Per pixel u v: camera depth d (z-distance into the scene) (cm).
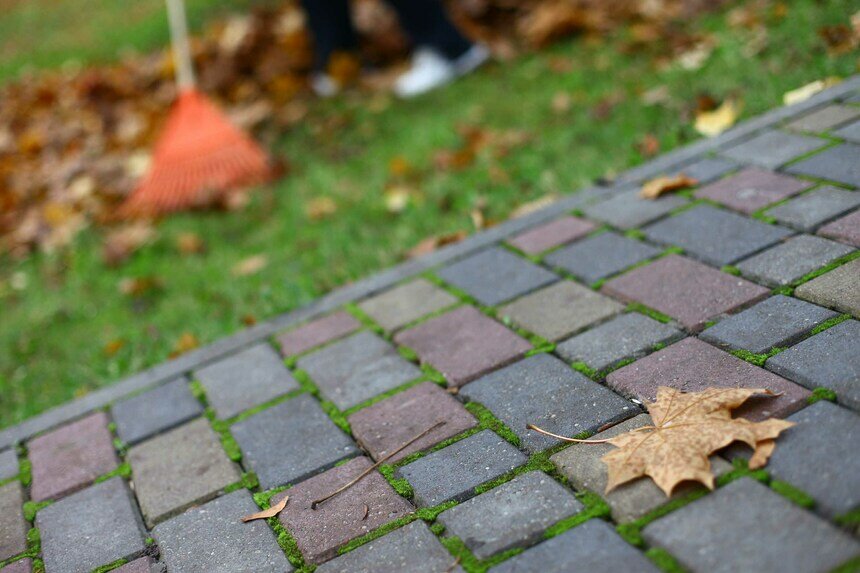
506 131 394
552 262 258
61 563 186
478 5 570
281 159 442
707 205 260
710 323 205
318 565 167
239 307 301
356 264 307
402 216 342
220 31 664
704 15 461
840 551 134
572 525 156
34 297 368
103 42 771
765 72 349
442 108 454
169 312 316
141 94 603
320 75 541
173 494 200
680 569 140
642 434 168
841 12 376
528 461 177
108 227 421
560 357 212
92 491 211
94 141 539
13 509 211
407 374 224
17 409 274
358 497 181
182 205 411
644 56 432
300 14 644
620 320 218
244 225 383
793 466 154
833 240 221
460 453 186
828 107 295
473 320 240
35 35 932
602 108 379
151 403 245
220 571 171
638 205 275
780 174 263
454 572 153
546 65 468
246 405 231
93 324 328
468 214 321
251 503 190
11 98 679
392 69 535
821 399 168
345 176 403
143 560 180
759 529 143
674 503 154
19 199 478
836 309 195
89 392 268
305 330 262
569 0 536
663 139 329
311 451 203
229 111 534
